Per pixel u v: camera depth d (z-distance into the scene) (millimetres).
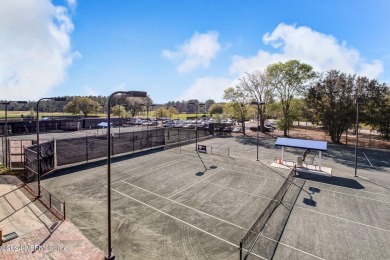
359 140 51281
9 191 19172
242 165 29109
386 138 47812
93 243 12500
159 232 13672
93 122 72500
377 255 11812
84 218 15109
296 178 24281
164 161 30719
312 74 54000
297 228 14305
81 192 19562
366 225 14789
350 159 33438
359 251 12125
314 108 48438
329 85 46250
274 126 77375
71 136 51281
